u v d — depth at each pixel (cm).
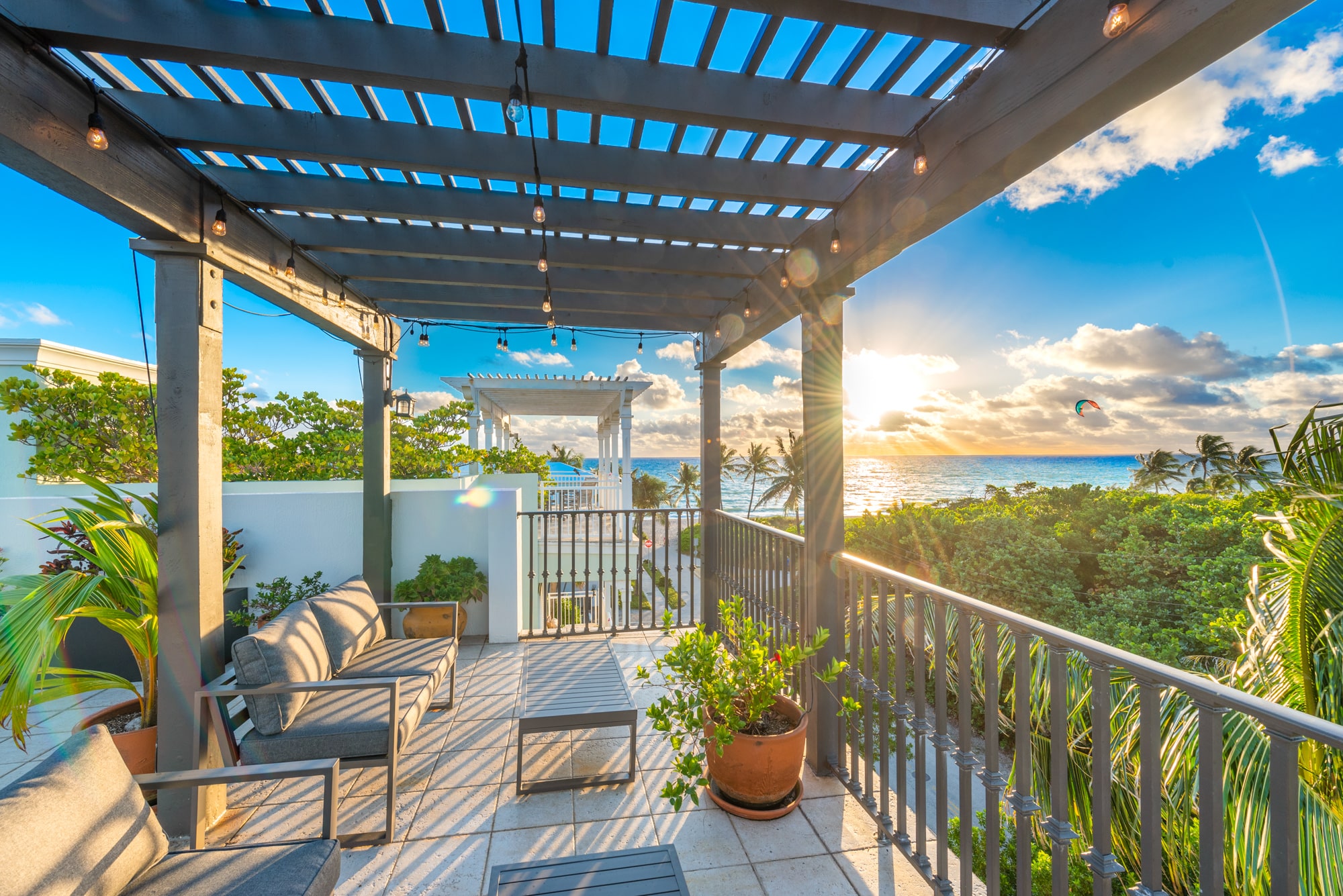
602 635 482
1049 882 384
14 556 469
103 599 248
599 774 277
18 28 158
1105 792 134
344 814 246
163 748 232
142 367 824
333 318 368
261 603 435
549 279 373
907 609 495
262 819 243
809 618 288
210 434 242
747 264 353
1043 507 1581
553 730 260
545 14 175
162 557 232
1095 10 135
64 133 176
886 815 230
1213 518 1248
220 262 250
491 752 300
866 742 244
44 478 656
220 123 216
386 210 276
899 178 219
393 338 464
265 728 233
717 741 240
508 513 466
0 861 122
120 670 386
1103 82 132
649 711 244
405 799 259
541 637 476
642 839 231
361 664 305
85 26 161
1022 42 158
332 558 460
